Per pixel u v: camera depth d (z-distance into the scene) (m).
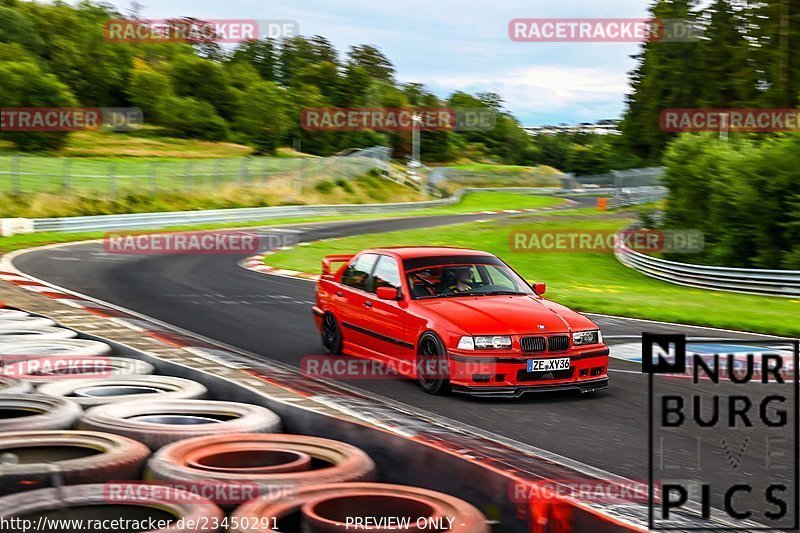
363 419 4.99
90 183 42.09
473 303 8.01
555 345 7.52
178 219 36.62
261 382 5.70
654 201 65.56
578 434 6.27
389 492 3.43
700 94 66.38
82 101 96.69
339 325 9.12
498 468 3.95
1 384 5.35
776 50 55.06
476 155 127.25
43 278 16.11
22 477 3.44
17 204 33.34
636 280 25.41
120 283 15.91
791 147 25.48
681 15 66.31
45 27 104.19
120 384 5.63
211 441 4.08
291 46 129.50
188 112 85.38
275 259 23.84
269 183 53.38
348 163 65.00
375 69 151.12
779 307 17.47
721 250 27.02
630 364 9.34
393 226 40.09
